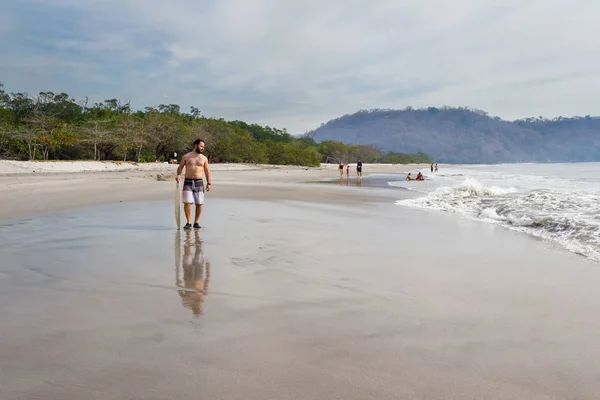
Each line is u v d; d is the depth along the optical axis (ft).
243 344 10.12
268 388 8.09
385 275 17.01
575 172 213.66
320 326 11.42
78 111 250.98
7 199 45.19
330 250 21.83
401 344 10.30
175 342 10.17
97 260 18.92
